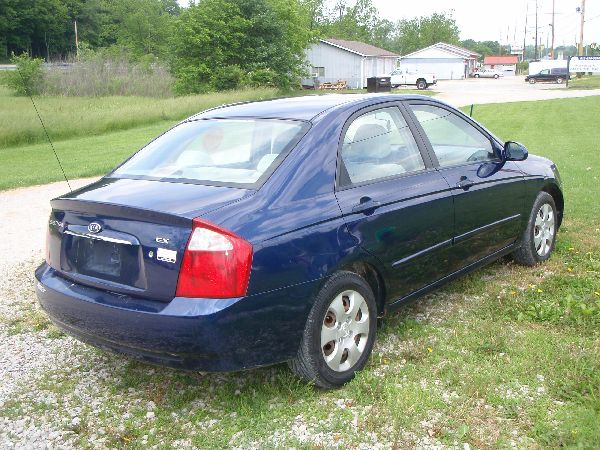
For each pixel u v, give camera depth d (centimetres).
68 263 372
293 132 395
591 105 3103
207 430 338
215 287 319
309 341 354
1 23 8319
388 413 342
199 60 4341
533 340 423
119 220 343
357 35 10400
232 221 329
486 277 562
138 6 9194
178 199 347
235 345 325
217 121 444
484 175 500
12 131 2102
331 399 364
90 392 386
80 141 2144
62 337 473
